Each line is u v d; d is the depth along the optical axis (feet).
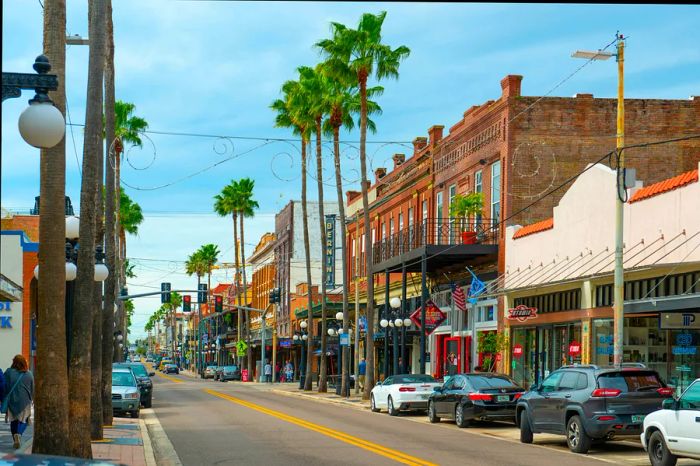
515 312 102.78
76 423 53.31
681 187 81.10
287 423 89.71
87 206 56.03
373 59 134.92
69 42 64.34
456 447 65.77
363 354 201.67
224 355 404.98
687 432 48.91
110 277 82.48
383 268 147.84
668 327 77.10
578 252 100.07
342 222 156.46
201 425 87.97
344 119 157.69
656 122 120.88
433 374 151.23
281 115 186.29
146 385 119.55
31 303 144.05
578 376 63.98
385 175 188.85
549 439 73.56
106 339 82.38
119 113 176.35
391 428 84.07
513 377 117.08
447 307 144.15
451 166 143.02
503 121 122.01
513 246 117.50
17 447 58.90
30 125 33.88
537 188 120.16
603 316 93.30
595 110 121.19
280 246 303.68
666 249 82.02
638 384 61.57
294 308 265.34
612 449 65.00
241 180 284.20
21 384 58.49
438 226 136.77
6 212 160.76
